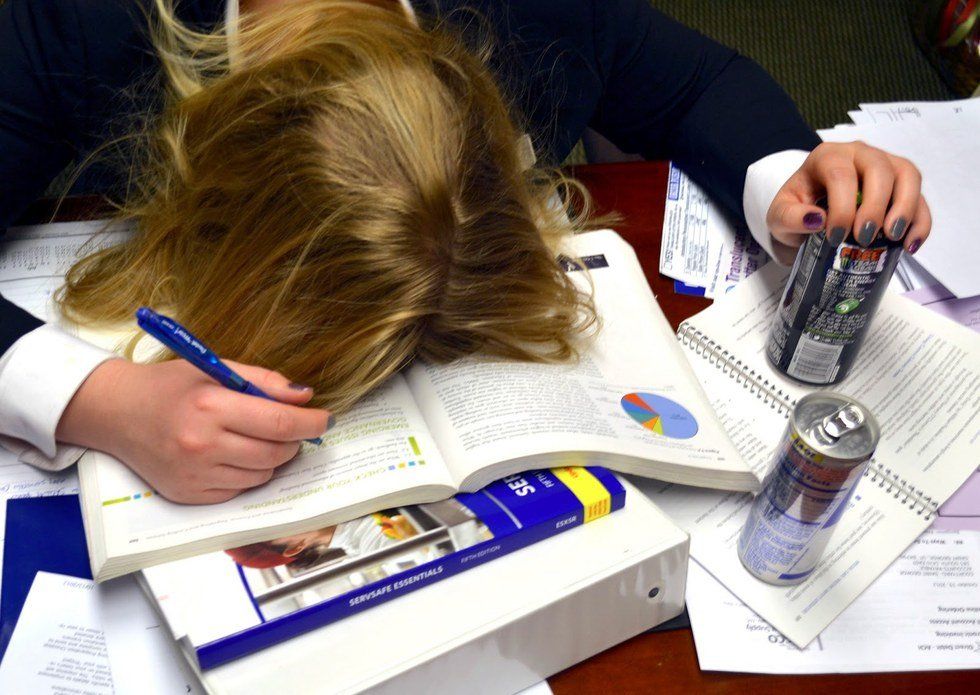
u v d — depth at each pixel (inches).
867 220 23.5
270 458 20.2
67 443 22.4
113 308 25.3
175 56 27.3
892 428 26.0
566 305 25.2
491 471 21.0
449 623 19.0
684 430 23.8
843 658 21.6
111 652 20.3
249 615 18.0
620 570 20.2
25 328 24.2
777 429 26.6
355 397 22.3
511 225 22.9
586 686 21.2
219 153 22.1
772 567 22.3
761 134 32.2
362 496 20.2
